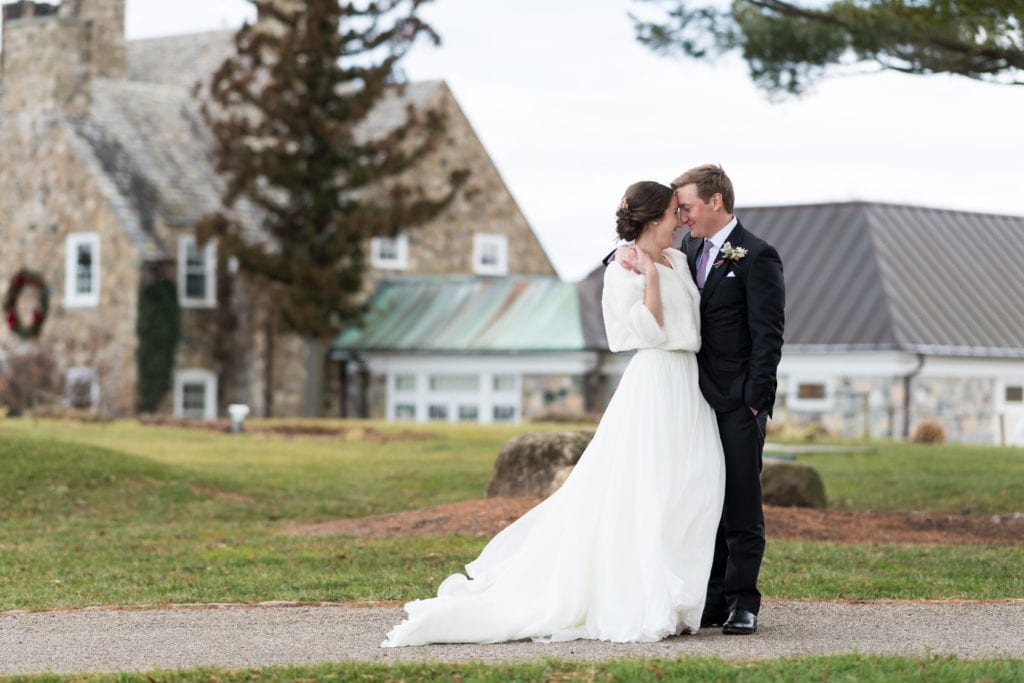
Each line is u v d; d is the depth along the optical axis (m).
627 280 9.98
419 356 47.56
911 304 42.72
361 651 9.58
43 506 21.28
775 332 9.80
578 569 9.84
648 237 10.10
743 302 9.93
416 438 34.44
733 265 9.91
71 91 48.31
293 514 21.53
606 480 9.91
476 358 46.66
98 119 48.88
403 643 9.70
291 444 32.50
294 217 46.59
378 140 46.66
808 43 19.77
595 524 9.88
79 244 47.12
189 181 49.22
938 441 36.56
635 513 9.80
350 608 11.51
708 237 10.08
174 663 9.29
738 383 9.93
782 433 37.00
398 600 11.93
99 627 10.80
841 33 19.70
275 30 51.91
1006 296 44.50
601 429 9.98
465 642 9.77
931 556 15.12
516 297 48.47
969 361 42.44
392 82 46.03
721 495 9.91
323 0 45.12
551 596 9.84
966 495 22.20
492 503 18.41
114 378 46.00
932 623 10.41
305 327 45.84
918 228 45.62
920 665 8.50
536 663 8.80
